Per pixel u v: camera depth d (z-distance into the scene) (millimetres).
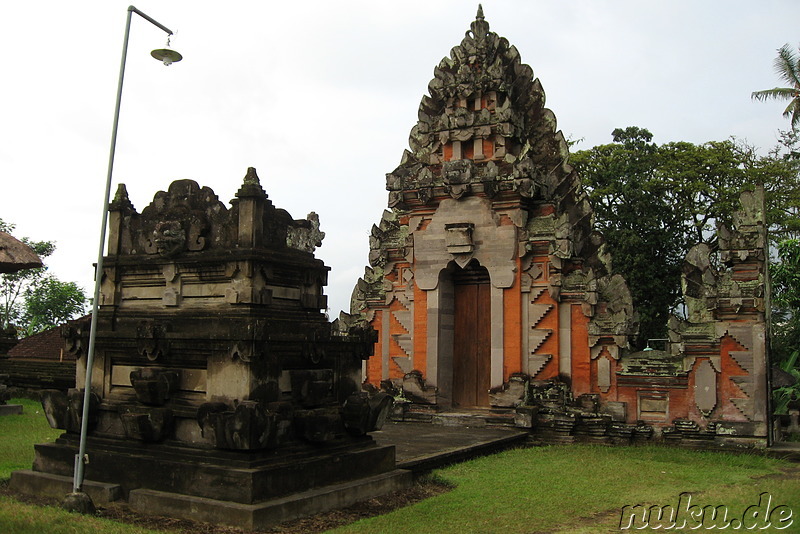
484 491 13742
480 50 24375
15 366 30781
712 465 17359
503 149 23281
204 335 11820
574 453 19016
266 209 12680
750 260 19594
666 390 20609
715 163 39844
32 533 9656
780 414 24391
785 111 40125
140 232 13617
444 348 24000
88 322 14805
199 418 11391
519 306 22594
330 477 12391
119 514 11164
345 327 25609
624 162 40906
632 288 38906
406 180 24438
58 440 13305
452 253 23406
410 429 21547
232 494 10750
